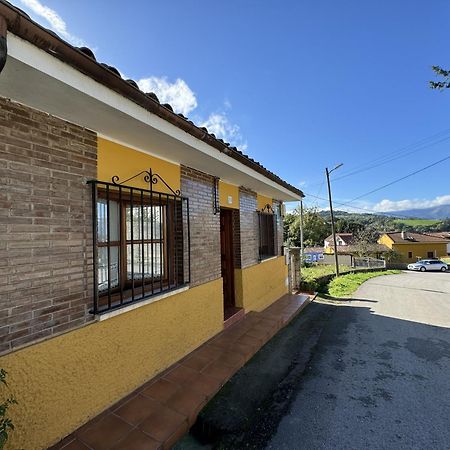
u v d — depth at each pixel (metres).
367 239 37.09
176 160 3.65
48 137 2.15
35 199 2.05
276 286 7.70
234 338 4.43
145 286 3.21
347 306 8.07
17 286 1.92
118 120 2.30
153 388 2.95
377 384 3.37
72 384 2.26
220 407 2.80
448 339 5.12
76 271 2.33
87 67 1.73
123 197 2.93
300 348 4.50
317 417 2.70
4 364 1.83
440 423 2.61
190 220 4.02
